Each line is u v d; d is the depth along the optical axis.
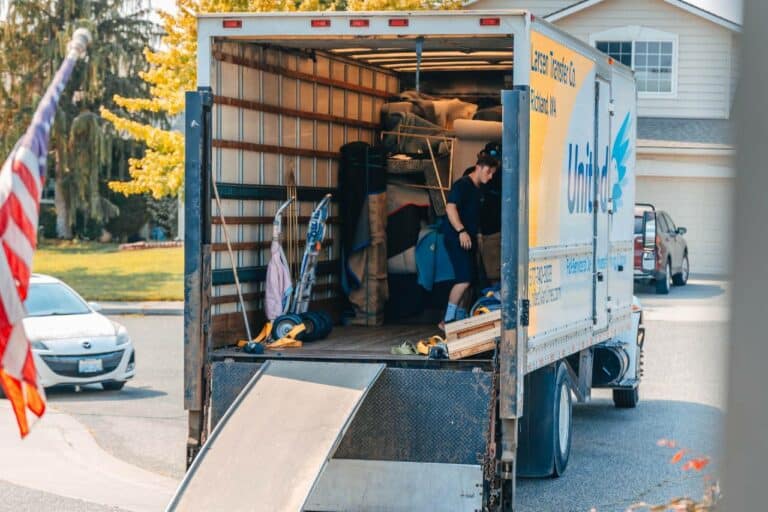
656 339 21.58
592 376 13.56
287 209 10.79
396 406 8.46
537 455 10.38
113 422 13.52
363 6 26.17
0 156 47.53
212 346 9.19
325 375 8.50
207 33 9.02
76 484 10.49
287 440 7.81
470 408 8.37
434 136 12.40
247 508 7.30
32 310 16.20
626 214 12.91
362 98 12.47
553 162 9.64
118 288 34.59
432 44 10.67
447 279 12.00
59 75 6.00
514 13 8.57
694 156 35.72
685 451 6.69
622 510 9.51
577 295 10.65
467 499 8.30
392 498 8.39
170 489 10.37
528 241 8.67
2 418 13.62
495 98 13.30
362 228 11.89
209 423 8.77
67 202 50.53
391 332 11.18
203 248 8.86
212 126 9.21
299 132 11.06
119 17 49.53
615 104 12.18
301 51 10.98
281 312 10.22
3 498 9.90
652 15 37.69
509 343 8.38
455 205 10.84
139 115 49.06
